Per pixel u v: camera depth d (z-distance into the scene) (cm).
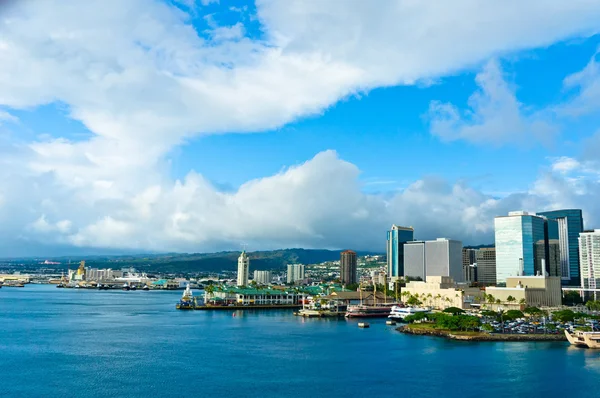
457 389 16800
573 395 16275
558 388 17012
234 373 18762
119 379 17725
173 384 17125
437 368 19800
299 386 17025
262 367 19850
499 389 16862
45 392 16125
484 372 19125
